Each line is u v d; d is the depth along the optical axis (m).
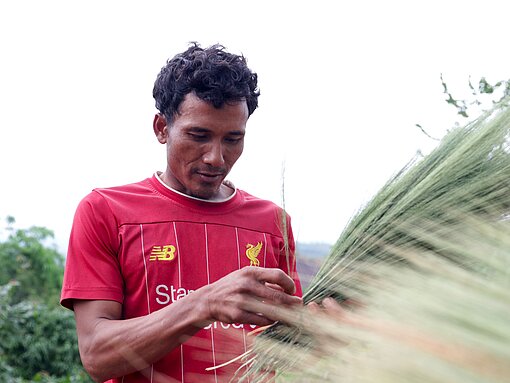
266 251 1.90
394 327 0.63
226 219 1.88
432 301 0.62
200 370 1.64
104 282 1.74
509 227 0.76
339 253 1.33
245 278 1.39
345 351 0.74
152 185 1.89
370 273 0.89
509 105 1.36
